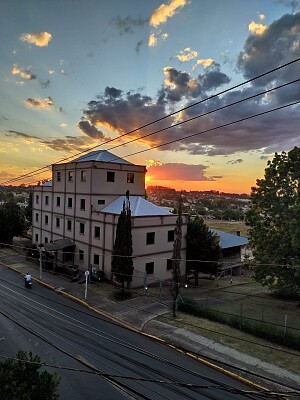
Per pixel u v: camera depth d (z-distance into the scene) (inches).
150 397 508.4
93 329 797.9
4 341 708.7
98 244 1334.9
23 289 1146.7
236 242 1692.9
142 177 1574.8
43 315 885.8
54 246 1412.4
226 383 561.3
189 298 1087.6
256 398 507.8
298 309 1031.0
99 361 627.5
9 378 320.2
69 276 1336.1
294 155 1024.9
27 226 2187.5
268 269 1055.6
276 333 727.1
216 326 829.2
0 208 2054.6
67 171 1556.3
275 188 1074.7
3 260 1642.5
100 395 513.0
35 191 1887.3
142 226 1232.2
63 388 527.8
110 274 1254.3
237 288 1350.9
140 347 698.8
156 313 932.6
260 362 634.2
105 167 1429.6
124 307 980.6
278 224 1080.8
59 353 660.1
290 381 565.0
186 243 1371.8
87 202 1406.3
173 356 661.9
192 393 524.7
